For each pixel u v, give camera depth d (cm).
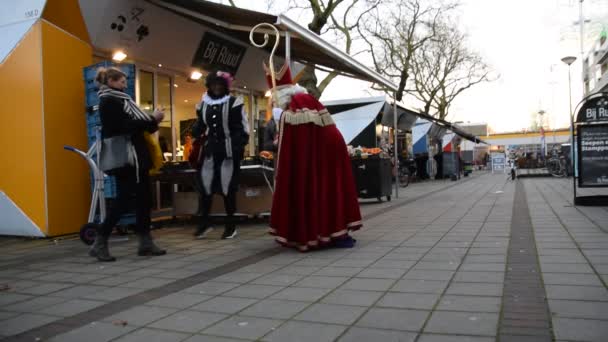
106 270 448
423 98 3300
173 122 916
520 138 6041
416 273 393
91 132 648
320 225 508
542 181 1794
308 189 508
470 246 500
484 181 1998
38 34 639
